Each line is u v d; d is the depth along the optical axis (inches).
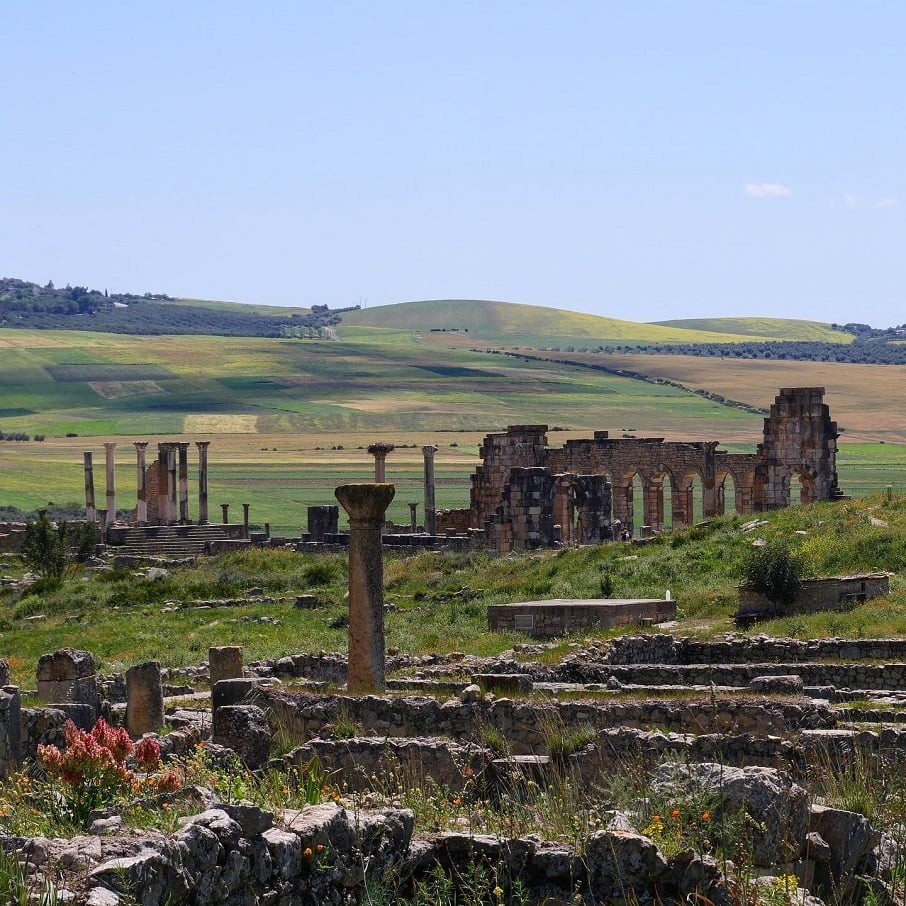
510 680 1964.8
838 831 1062.4
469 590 4284.0
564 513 5969.5
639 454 6619.1
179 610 4451.3
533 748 1696.6
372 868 994.1
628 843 984.3
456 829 1101.1
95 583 5457.7
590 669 2374.5
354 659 2027.6
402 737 1702.8
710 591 3531.0
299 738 1744.6
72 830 1048.2
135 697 1941.4
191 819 933.8
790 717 1672.0
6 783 1403.8
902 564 3654.0
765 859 1032.8
